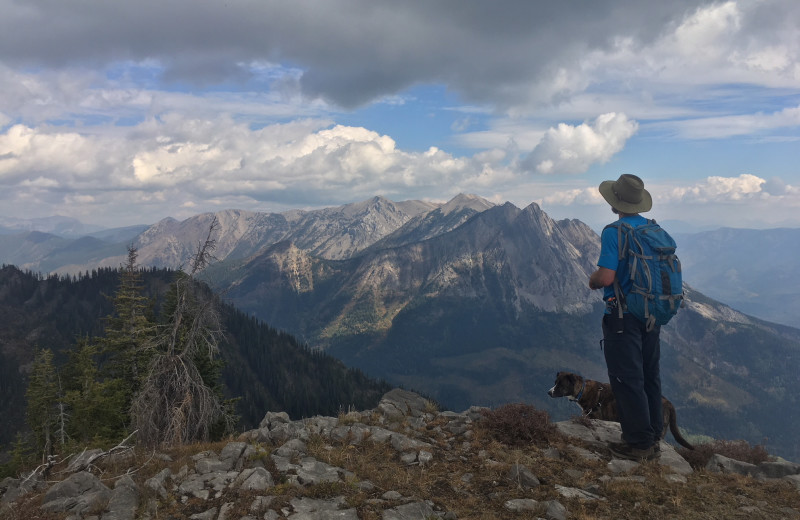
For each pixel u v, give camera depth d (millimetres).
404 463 5910
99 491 4824
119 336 27188
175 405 14297
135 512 4465
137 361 25734
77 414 26156
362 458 5879
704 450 6773
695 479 5555
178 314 15719
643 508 4672
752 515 4531
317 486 4879
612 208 6102
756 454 6637
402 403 8398
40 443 29656
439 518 4426
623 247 5617
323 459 5832
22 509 4613
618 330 5840
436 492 5062
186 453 6211
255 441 6559
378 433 6785
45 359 31250
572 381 8102
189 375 15039
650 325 5617
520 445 6621
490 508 4688
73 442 18578
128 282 29062
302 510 4426
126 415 24781
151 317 28672
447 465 5887
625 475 5574
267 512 4320
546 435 6746
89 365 30016
